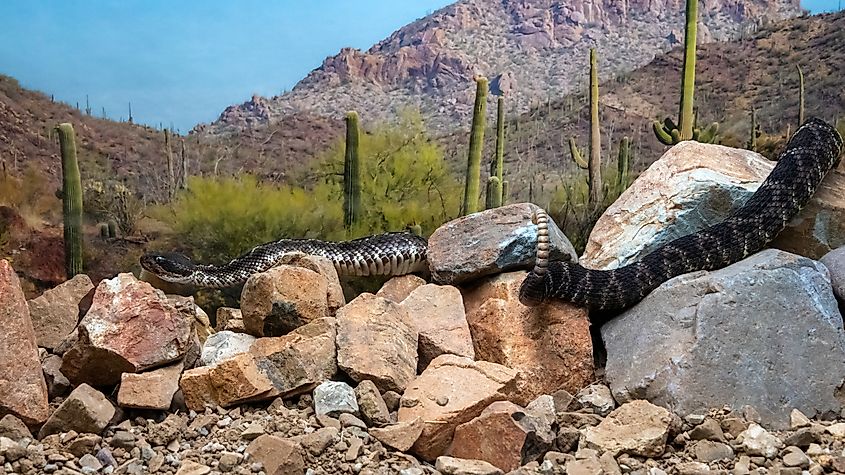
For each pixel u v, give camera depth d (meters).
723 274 5.41
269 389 4.83
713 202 6.52
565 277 5.63
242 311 5.88
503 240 5.99
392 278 6.88
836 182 6.82
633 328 5.50
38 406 4.64
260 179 9.97
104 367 5.03
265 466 3.98
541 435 4.34
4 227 8.10
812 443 4.27
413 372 5.27
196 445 4.42
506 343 5.55
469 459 4.26
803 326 5.09
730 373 4.89
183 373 4.98
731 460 4.21
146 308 5.11
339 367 5.10
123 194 9.05
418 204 9.97
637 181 7.09
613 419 4.51
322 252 6.91
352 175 9.41
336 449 4.20
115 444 4.40
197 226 8.80
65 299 6.05
